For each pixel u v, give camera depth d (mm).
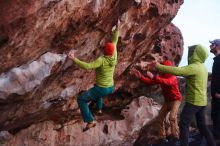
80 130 9508
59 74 7242
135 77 10141
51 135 8977
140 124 10711
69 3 5914
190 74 6934
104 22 7109
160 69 7016
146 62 10195
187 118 7098
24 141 8539
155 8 8211
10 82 6277
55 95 7766
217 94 7746
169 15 8953
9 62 6016
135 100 11266
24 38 5711
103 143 9828
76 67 7441
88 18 6613
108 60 6391
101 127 9977
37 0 5289
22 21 5387
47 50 6520
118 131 10297
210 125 9797
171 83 7543
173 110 7730
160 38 10992
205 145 8539
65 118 9133
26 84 6457
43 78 6664
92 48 7438
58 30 6270
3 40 5480
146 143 9172
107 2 6777
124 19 7551
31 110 7574
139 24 8203
